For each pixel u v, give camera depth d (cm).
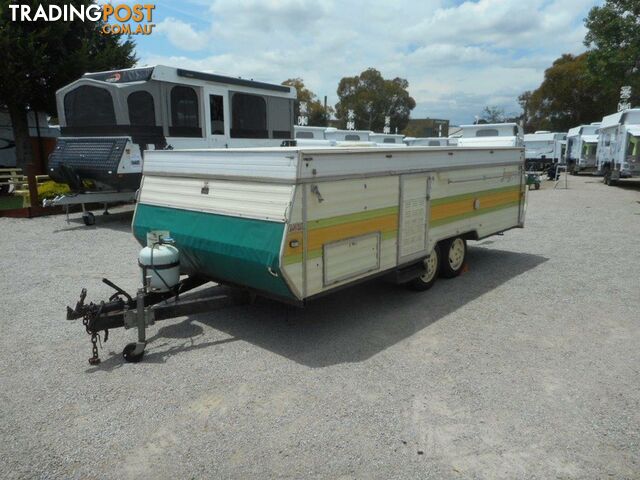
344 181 432
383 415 339
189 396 363
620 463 292
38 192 1199
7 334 473
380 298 580
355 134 2241
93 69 1590
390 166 484
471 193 637
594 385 380
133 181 962
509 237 952
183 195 484
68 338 464
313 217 408
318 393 367
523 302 568
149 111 957
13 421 333
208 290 590
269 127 1188
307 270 411
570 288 620
